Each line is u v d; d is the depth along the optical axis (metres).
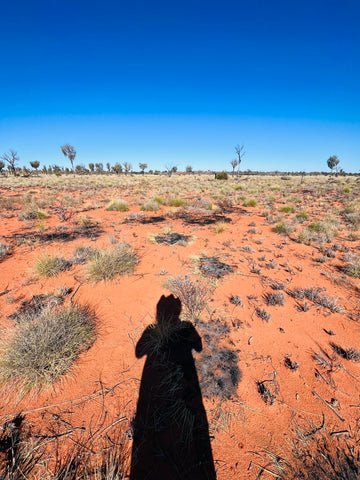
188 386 2.23
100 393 2.19
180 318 3.18
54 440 1.83
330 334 2.95
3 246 5.74
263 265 5.00
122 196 16.45
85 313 3.25
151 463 1.70
